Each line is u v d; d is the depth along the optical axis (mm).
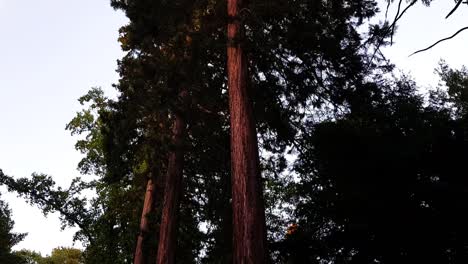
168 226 11977
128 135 15602
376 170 11477
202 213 18109
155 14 11234
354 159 11773
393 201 11078
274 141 12953
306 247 12484
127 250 21703
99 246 22109
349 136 11836
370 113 11977
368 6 11156
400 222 10914
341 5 11086
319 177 12719
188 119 12414
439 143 11219
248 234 6445
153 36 11852
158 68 11219
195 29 11039
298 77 11242
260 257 6262
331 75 11258
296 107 11922
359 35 10867
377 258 11438
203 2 10984
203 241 18219
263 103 11508
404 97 12141
